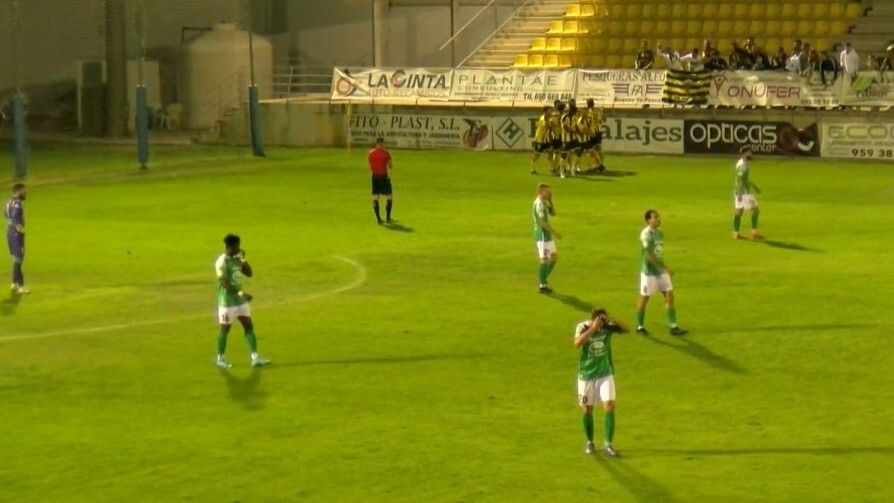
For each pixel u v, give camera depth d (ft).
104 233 400.67
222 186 504.02
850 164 540.11
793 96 559.79
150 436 206.28
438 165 561.84
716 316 280.92
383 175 411.95
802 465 188.24
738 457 192.24
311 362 250.37
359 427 209.67
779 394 224.53
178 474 188.24
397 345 262.06
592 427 195.21
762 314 281.54
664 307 291.17
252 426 210.79
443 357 252.42
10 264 352.90
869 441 198.49
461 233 393.70
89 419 216.13
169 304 303.68
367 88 638.53
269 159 591.78
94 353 260.01
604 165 554.46
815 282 313.32
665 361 247.09
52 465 192.85
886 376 233.96
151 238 391.04
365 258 354.95
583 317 283.18
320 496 178.50
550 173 531.50
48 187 504.84
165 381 238.89
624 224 404.16
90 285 325.42
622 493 178.19
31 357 257.55
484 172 537.24
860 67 604.90
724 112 567.18
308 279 328.70
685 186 488.02
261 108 651.66
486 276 329.93
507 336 268.00
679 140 577.02
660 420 211.20
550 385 232.73
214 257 360.48
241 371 245.04
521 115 602.44
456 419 213.25
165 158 598.34
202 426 211.20
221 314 246.68
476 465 190.39
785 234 382.22
